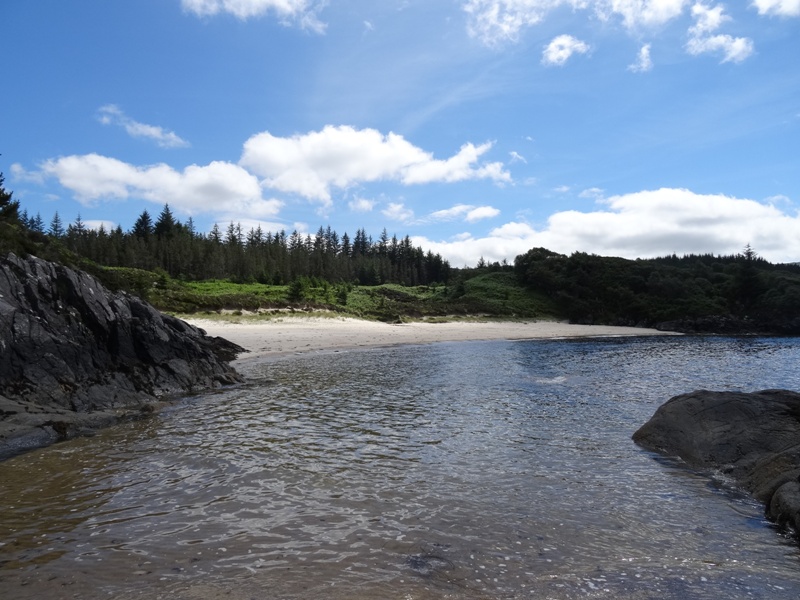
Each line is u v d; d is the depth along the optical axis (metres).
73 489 10.41
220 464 12.06
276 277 114.25
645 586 6.86
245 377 27.03
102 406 18.95
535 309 99.25
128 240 116.56
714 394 14.67
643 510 9.65
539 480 11.25
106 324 22.22
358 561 7.39
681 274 105.69
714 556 7.84
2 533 8.28
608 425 16.56
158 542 7.96
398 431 15.53
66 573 6.98
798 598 6.63
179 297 59.28
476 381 26.23
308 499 9.87
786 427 12.84
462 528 8.63
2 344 17.89
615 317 94.44
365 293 110.50
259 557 7.48
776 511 9.21
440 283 148.62
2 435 13.98
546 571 7.23
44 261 22.14
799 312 83.75
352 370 30.25
